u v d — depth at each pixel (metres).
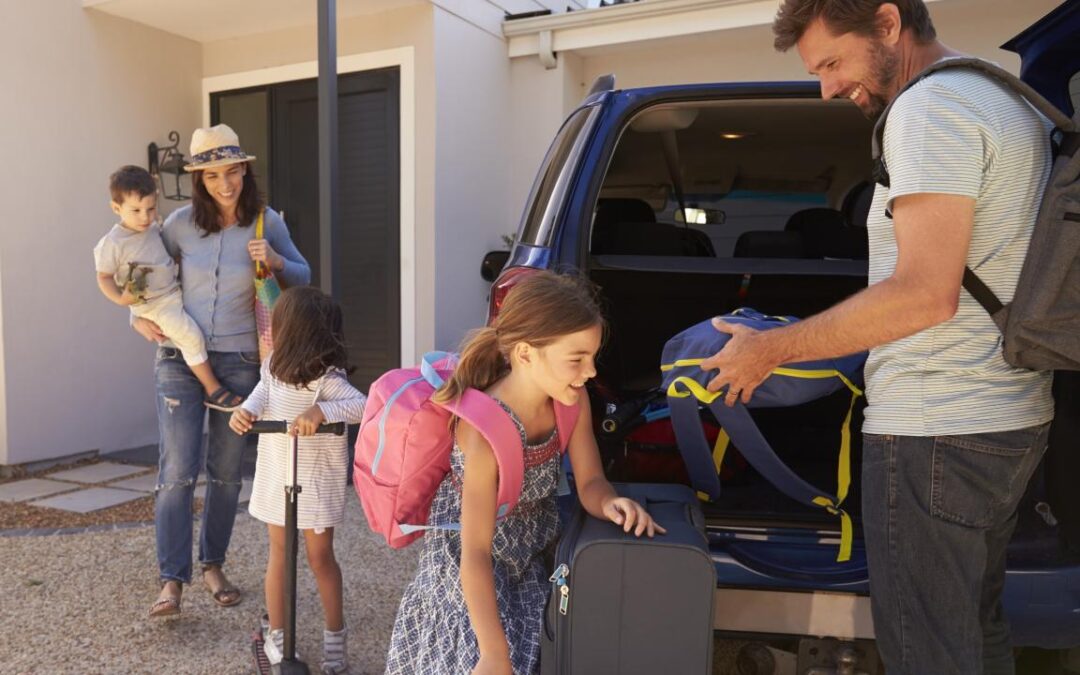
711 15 5.95
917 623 1.61
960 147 1.46
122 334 6.00
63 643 2.97
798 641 2.04
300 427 2.43
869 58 1.63
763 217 4.27
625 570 1.68
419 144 6.06
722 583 2.00
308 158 6.52
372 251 6.36
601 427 2.35
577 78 6.87
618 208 3.52
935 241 1.46
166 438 3.14
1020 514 2.10
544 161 3.07
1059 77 2.21
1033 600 1.97
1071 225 1.42
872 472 1.67
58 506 4.68
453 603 1.78
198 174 3.16
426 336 6.12
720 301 2.84
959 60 1.52
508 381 1.79
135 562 3.78
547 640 1.78
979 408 1.54
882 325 1.49
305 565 3.69
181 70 6.57
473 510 1.68
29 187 5.38
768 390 1.93
